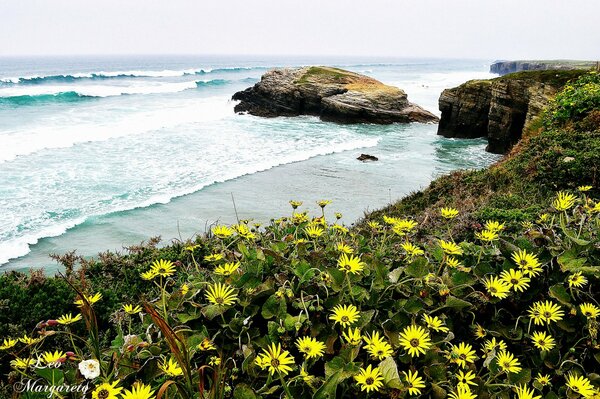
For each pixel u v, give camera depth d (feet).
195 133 99.19
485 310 8.55
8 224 45.80
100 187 58.18
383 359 6.73
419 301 8.02
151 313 5.04
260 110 139.23
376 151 86.12
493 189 29.63
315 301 8.03
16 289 12.92
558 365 7.57
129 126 101.96
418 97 197.77
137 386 5.49
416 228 17.39
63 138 85.15
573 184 25.55
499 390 7.06
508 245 9.21
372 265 9.11
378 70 499.51
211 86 221.66
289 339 7.28
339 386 6.72
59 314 12.54
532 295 8.66
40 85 204.44
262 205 52.54
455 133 104.42
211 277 9.77
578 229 10.92
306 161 75.61
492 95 84.43
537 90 70.74
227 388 6.22
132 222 47.44
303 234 11.94
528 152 31.99
